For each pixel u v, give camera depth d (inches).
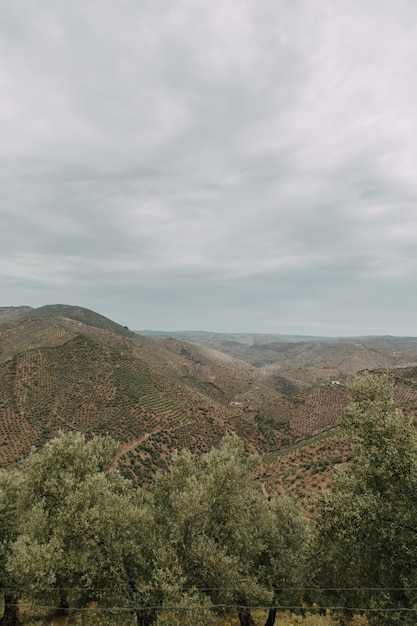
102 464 1119.6
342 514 701.3
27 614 886.4
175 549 822.5
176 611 702.5
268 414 6825.8
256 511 957.8
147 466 3368.6
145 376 5979.3
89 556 765.3
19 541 735.7
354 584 807.1
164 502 1036.5
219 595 772.6
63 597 837.8
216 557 776.3
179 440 4229.8
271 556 931.3
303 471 2625.5
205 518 841.5
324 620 890.1
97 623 763.4
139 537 858.1
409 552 633.6
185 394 5861.2
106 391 5187.0
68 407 4724.4
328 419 5812.0
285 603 875.4
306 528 981.8
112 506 828.0
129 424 4224.9
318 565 831.1
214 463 984.9
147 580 809.5
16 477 1003.9
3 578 808.9
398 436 718.5
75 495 815.7
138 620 774.5
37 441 3821.4
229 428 5172.2
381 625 658.8
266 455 4503.0
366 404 789.2
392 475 693.3
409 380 5408.5
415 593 628.4
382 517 669.9
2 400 4552.2
